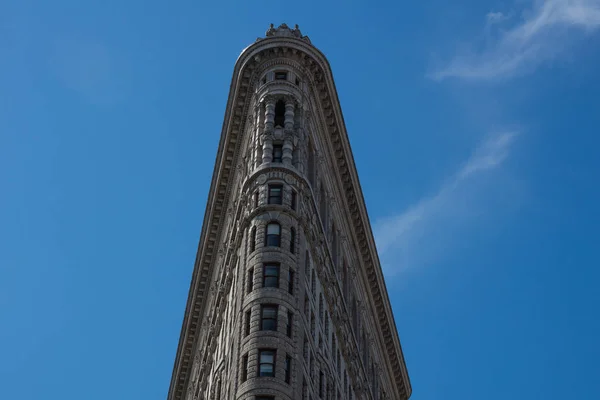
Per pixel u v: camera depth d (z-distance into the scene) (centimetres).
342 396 9325
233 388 7625
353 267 11138
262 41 10106
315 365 8350
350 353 9994
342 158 10769
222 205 10831
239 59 10231
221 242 10994
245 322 7950
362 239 11412
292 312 8006
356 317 10844
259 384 7450
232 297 9069
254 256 8325
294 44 10050
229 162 10488
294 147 9244
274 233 8506
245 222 8719
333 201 10506
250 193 8919
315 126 10131
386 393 12444
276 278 8169
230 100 10469
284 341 7756
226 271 10000
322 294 9156
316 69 10119
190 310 12206
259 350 7688
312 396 8044
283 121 9544
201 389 10588
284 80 9819
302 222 8750
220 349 9619
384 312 12238
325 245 9531
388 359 12712
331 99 10381
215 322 10469
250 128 9862
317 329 8662
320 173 10044
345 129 10762
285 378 7575
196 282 11888
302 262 8488
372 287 11919
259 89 9831
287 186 8850
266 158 9081
